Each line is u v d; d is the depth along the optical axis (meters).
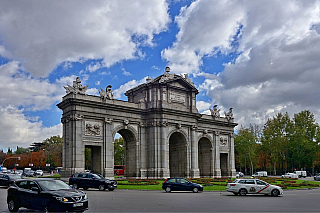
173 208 22.34
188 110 68.69
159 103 63.34
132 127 61.47
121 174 98.00
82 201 19.36
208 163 77.19
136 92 68.25
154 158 61.03
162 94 63.88
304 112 112.50
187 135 67.44
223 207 23.22
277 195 33.94
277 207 23.53
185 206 23.52
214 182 55.16
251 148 113.62
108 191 37.84
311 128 110.12
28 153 178.62
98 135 56.16
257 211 21.23
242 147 113.75
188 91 69.50
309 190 44.81
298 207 23.67
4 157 176.75
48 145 171.12
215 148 77.62
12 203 21.25
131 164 62.81
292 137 109.31
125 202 25.77
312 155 109.31
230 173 80.75
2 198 28.89
